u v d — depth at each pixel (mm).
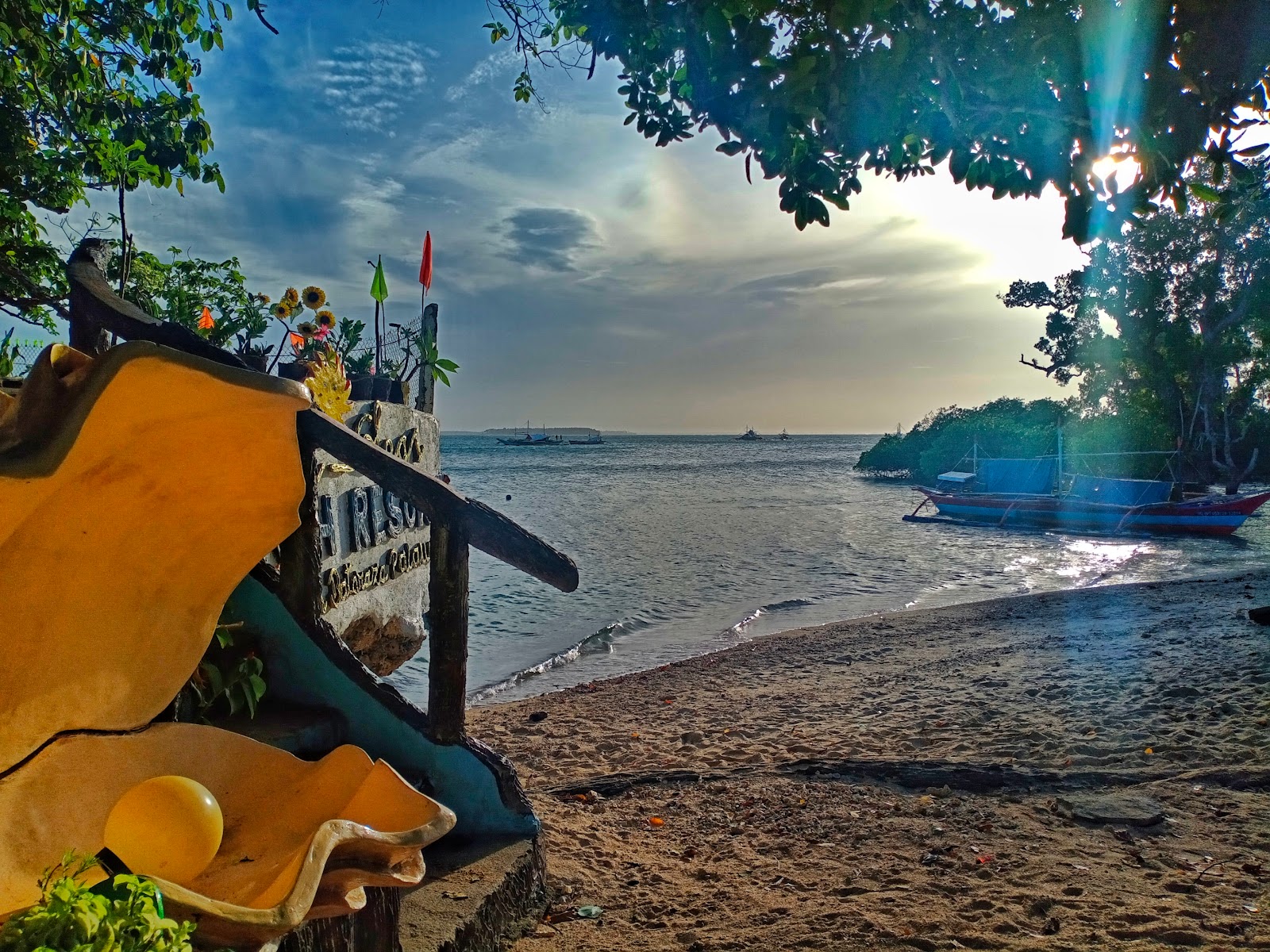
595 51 3018
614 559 25484
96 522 1898
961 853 4473
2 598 1848
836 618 16734
